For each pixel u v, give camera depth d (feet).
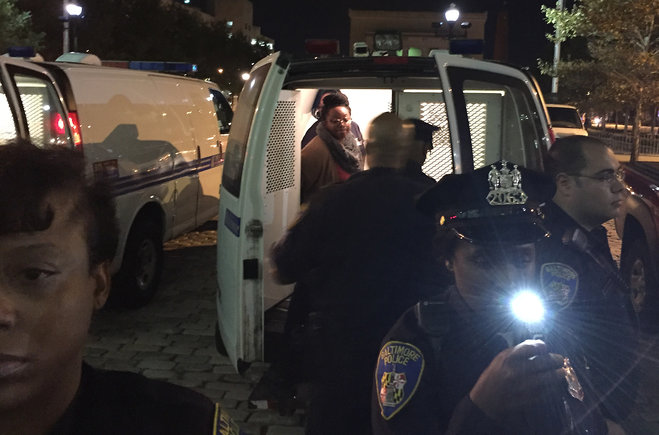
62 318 2.48
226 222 12.01
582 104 73.26
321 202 8.25
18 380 2.42
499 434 4.07
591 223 7.09
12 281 2.40
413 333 4.79
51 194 2.44
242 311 11.07
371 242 7.88
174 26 99.96
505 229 4.63
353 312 7.86
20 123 14.48
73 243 2.52
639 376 5.75
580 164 6.86
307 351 8.66
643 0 46.80
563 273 5.30
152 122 19.48
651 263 16.28
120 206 17.15
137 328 16.89
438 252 5.02
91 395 2.69
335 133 14.98
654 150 75.25
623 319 5.66
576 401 4.33
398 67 11.98
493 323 4.61
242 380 13.89
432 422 4.54
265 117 10.81
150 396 2.75
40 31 62.44
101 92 17.26
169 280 21.33
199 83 23.66
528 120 13.26
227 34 120.88
